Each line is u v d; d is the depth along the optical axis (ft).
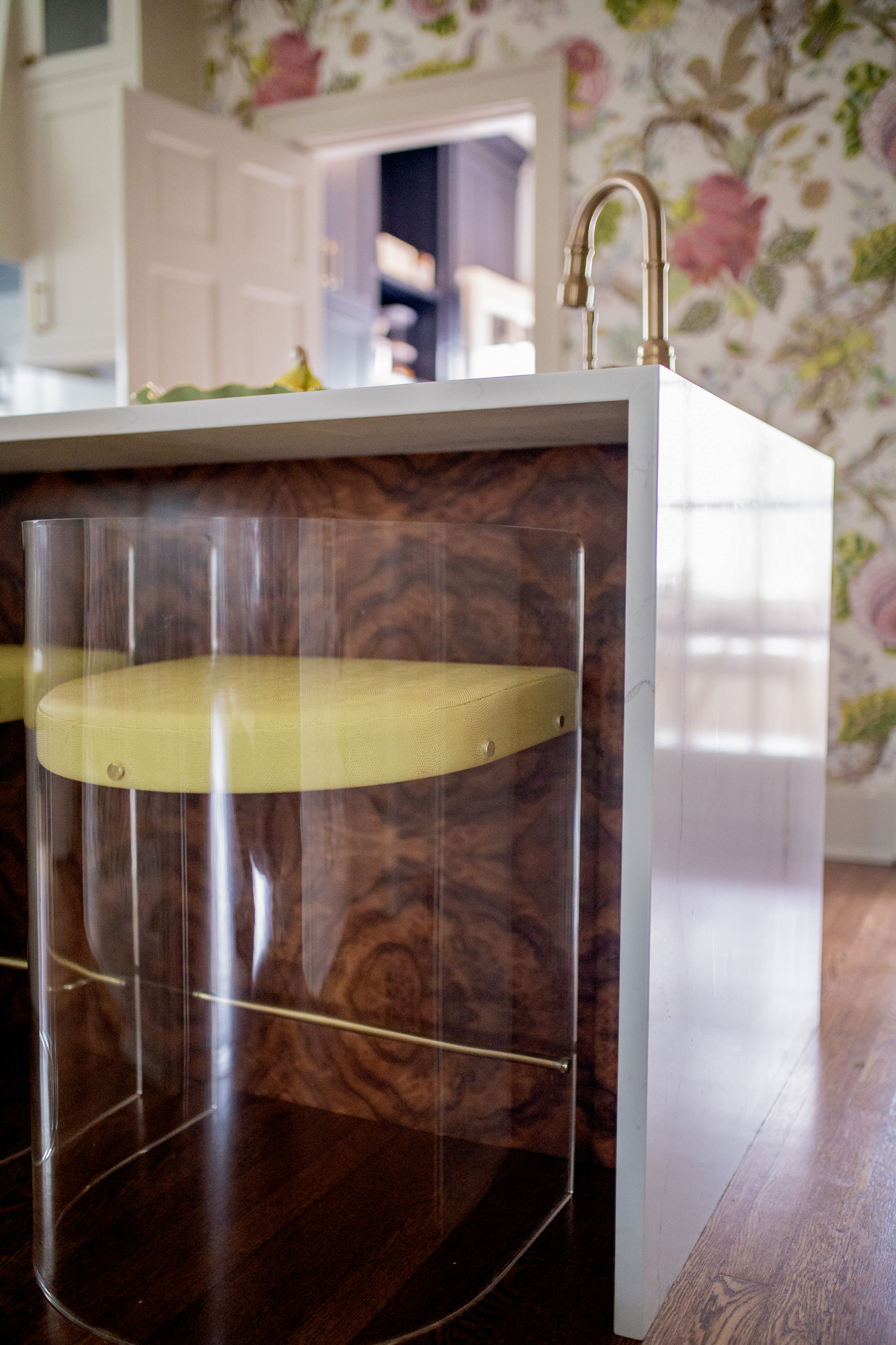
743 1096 3.89
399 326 18.80
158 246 11.09
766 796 4.04
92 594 2.78
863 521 9.57
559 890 3.27
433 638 2.80
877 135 9.40
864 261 9.50
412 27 11.47
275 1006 2.97
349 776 2.73
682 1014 3.13
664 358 3.84
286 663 2.67
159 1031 2.94
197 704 2.72
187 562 2.67
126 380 10.84
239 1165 3.02
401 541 2.73
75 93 11.98
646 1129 2.82
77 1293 2.88
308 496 4.08
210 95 12.62
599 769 3.67
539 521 3.72
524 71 10.77
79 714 2.85
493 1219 3.08
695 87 10.08
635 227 10.32
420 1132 2.96
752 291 9.91
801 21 9.62
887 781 9.46
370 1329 2.74
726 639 3.42
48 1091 3.00
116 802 2.85
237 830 2.79
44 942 2.99
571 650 3.30
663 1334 2.88
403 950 2.94
